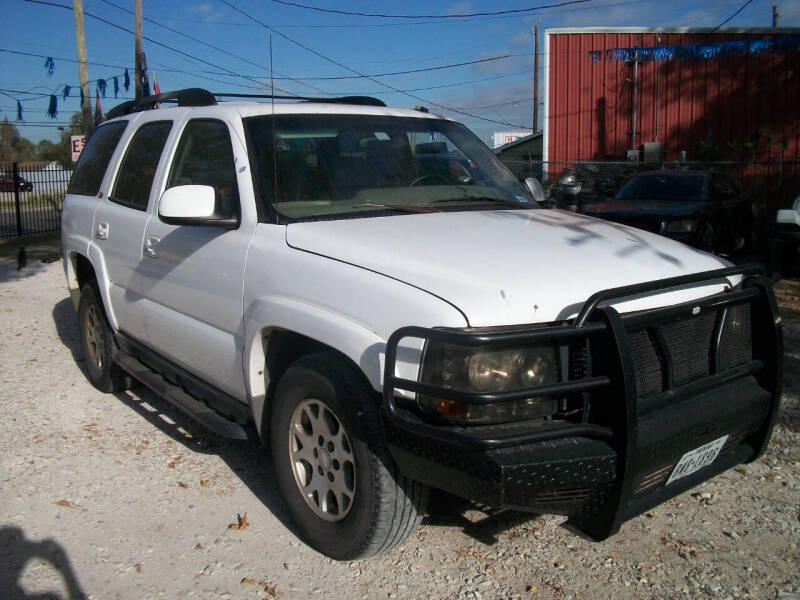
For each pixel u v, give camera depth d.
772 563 3.44
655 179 12.21
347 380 3.11
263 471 4.43
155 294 4.56
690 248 3.73
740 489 4.12
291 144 3.99
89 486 4.21
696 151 21.89
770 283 3.48
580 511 2.82
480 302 2.77
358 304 3.05
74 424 5.16
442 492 4.07
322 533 3.40
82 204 5.73
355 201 3.91
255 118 4.05
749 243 13.20
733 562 3.45
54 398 5.69
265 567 3.43
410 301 2.86
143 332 4.84
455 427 2.70
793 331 7.41
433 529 3.74
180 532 3.73
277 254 3.51
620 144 22.52
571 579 3.33
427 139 4.52
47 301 9.56
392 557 3.50
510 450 2.63
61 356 6.92
